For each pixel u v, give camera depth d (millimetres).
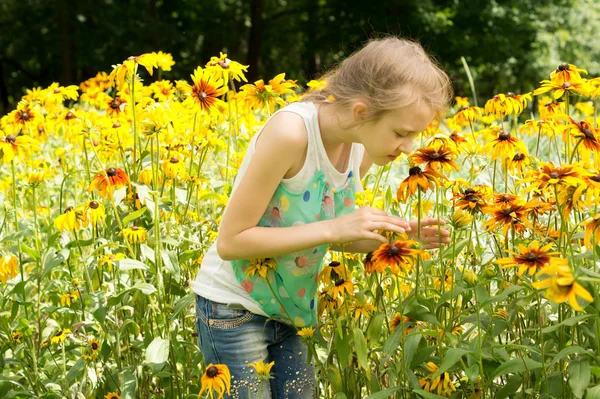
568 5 16594
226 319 1920
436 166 1749
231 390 1949
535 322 2014
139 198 2279
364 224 1690
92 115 2984
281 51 20781
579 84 2215
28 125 3076
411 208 2844
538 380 1789
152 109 2469
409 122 1688
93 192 2766
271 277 1884
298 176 1802
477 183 3242
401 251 1673
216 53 19125
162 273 2414
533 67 16500
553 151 4316
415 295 1831
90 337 2268
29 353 2395
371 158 1893
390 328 2045
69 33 16000
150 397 2395
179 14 17719
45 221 3285
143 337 2443
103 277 2602
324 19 17141
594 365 1684
